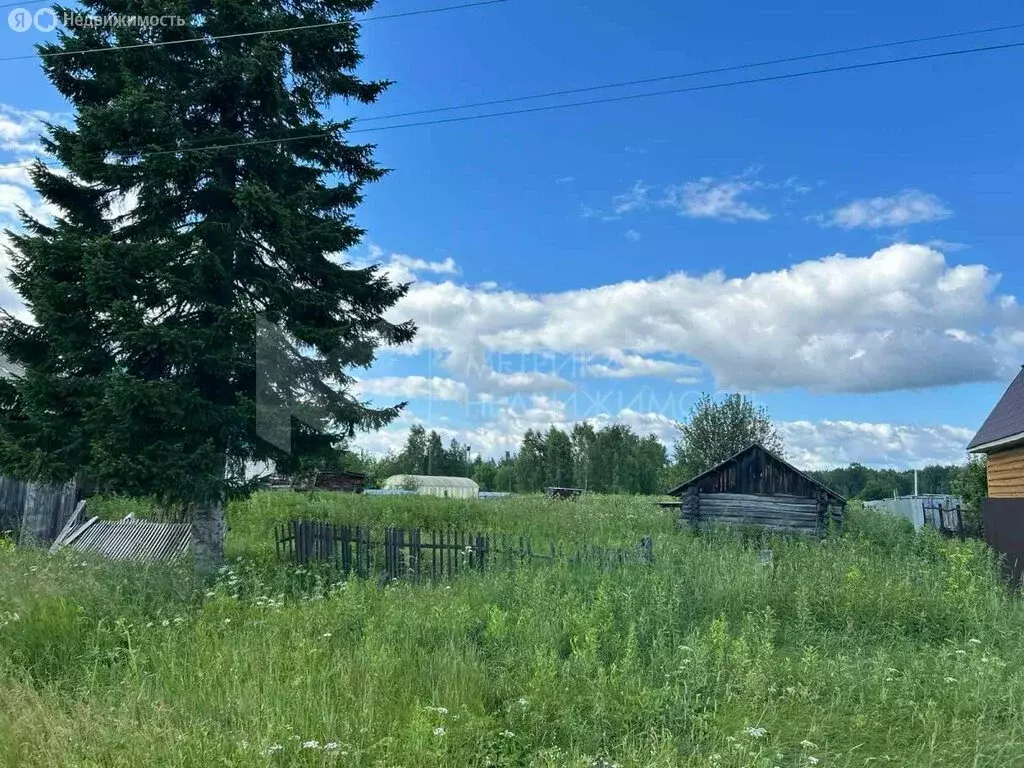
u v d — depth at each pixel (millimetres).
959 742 5160
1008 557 11547
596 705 5535
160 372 11734
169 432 11031
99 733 4887
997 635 7926
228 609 8273
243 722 5191
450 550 11711
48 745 4684
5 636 6910
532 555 11258
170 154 10977
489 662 6793
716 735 5316
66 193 11906
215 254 11242
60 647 6867
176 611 8203
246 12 11578
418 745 4781
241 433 11750
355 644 7117
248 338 11453
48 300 10625
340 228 12820
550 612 8070
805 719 5703
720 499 19156
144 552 13703
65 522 16562
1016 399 16594
